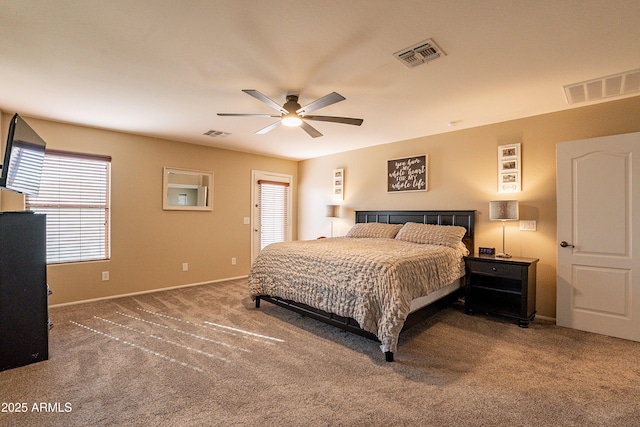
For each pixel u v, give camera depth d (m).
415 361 2.38
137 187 4.41
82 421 1.67
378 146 5.09
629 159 2.81
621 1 1.62
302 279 3.08
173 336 2.85
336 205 5.45
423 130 4.19
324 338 2.83
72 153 3.86
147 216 4.50
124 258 4.29
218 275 5.28
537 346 2.66
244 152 5.64
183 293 4.43
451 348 2.61
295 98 2.92
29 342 2.30
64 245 3.85
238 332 2.96
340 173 5.63
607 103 3.09
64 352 2.50
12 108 3.30
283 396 1.91
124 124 3.91
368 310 2.50
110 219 4.16
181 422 1.67
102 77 2.56
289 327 3.10
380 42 2.04
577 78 2.56
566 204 3.12
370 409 1.79
